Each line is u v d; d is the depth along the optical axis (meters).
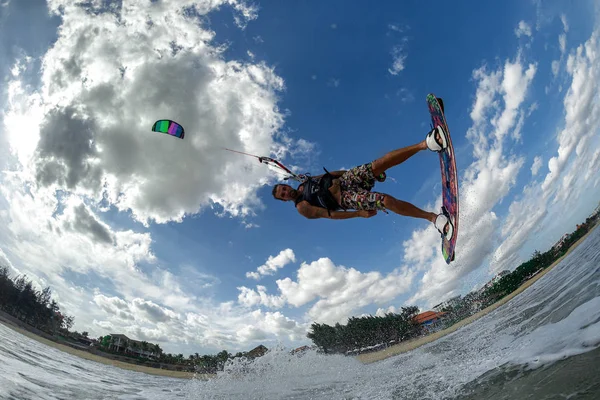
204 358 52.31
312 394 5.36
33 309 31.47
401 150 3.84
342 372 8.27
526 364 2.87
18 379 6.11
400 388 4.03
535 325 4.96
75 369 11.61
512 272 20.72
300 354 13.59
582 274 8.91
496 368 3.20
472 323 15.53
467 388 2.91
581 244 16.41
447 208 3.57
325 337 46.75
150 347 52.25
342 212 4.27
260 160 4.58
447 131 3.32
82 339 36.06
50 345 22.05
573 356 2.53
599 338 2.59
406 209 3.86
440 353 7.27
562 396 1.93
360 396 4.27
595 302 4.12
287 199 4.54
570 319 3.93
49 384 6.57
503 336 5.64
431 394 3.19
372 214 4.17
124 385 9.76
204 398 6.66
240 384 7.90
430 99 3.61
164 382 13.70
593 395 1.77
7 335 16.72
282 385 7.07
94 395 6.50
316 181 4.32
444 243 3.74
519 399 2.16
